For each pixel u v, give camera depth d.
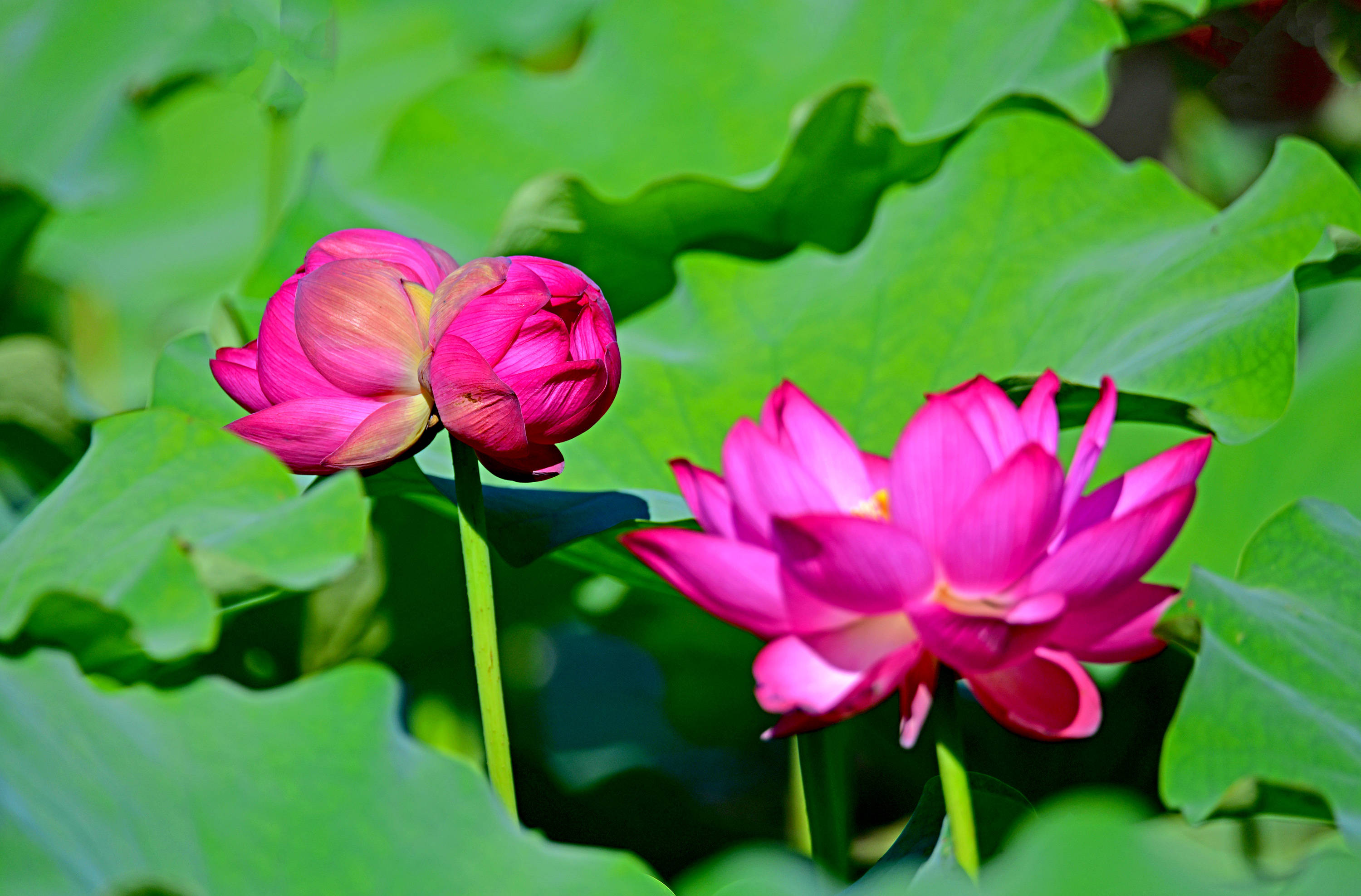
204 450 2.17
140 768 2.09
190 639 2.10
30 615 2.11
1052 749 2.44
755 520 2.13
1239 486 2.44
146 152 2.54
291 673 2.47
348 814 2.09
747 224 2.54
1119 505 2.14
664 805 2.47
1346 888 2.04
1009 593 2.10
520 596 2.51
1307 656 2.14
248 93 2.48
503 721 2.18
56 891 2.05
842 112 2.46
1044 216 2.44
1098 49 2.54
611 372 2.17
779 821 2.47
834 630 2.11
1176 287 2.38
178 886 2.06
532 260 2.17
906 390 2.41
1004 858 2.09
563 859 2.09
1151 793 2.41
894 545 2.08
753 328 2.44
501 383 2.13
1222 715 2.11
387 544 2.44
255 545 2.11
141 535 2.14
